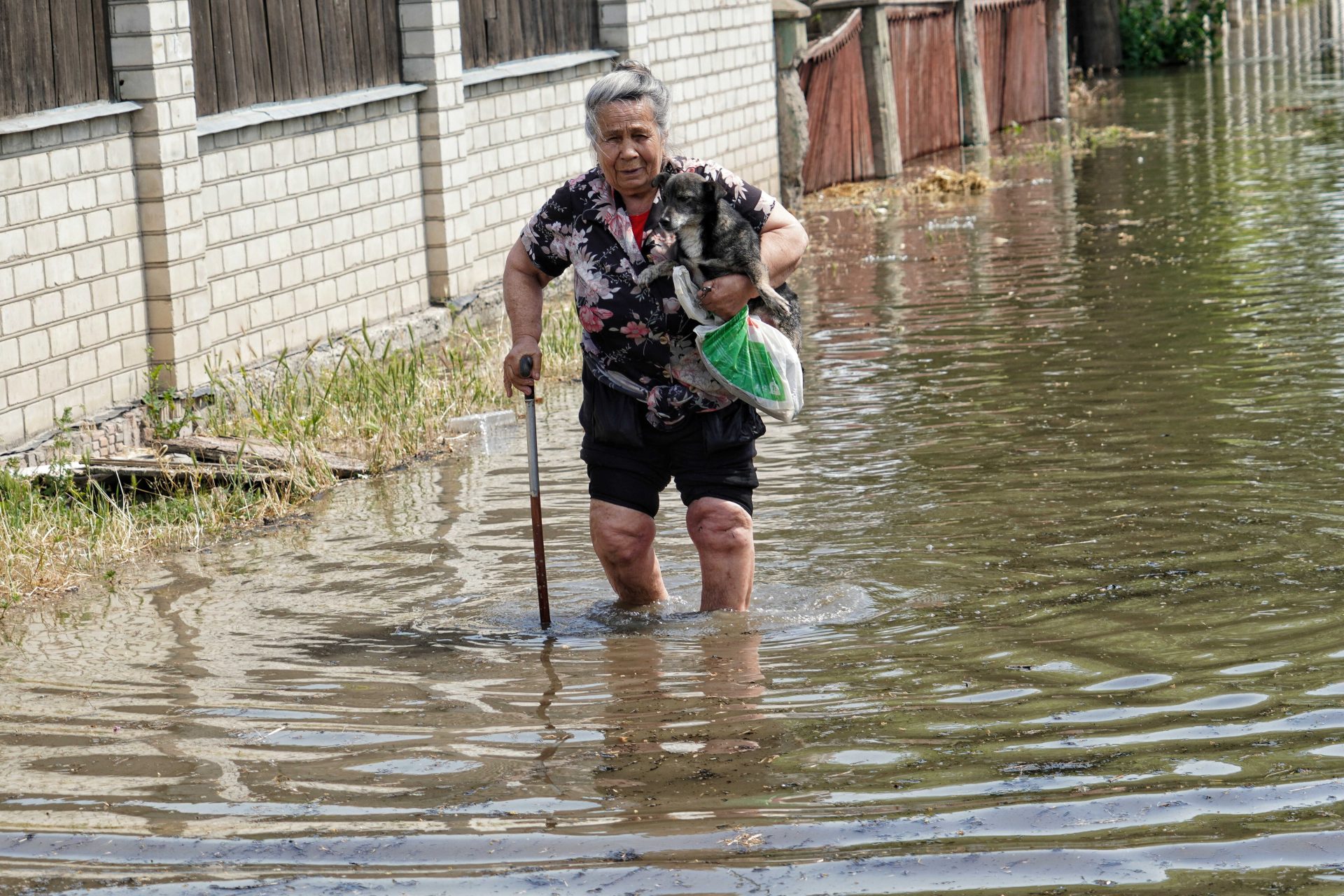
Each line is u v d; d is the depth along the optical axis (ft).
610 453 25.80
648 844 16.57
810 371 46.42
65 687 23.27
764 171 84.58
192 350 41.55
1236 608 24.22
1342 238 63.82
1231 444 34.83
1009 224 75.00
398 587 28.63
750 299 24.76
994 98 117.19
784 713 20.65
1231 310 51.26
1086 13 155.63
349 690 22.63
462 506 34.65
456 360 48.24
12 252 35.91
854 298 58.90
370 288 51.31
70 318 37.88
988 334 50.26
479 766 19.13
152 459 37.73
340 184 49.37
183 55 40.65
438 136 53.88
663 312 24.43
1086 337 48.60
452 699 21.93
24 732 21.12
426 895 15.66
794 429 39.22
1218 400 39.22
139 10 39.09
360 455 39.83
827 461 35.78
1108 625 23.76
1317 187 78.18
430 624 26.13
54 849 17.08
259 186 45.37
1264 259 60.44
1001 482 32.99
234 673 23.76
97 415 38.73
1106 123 116.47
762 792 17.90
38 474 35.09
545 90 62.95
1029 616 24.49
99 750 20.27
